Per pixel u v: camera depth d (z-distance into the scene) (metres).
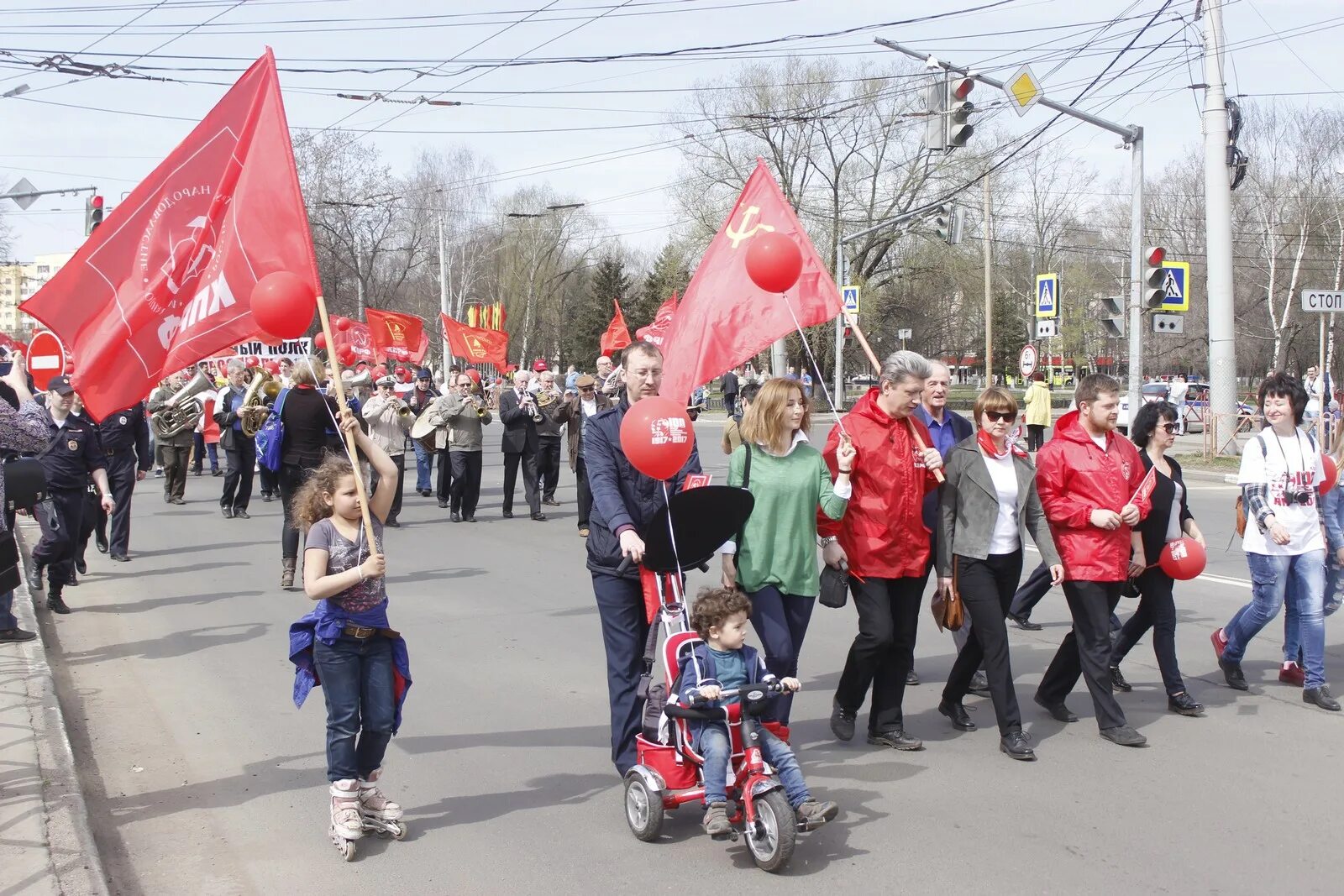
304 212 5.56
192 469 22.55
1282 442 6.86
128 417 12.01
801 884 4.46
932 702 7.01
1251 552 6.93
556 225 72.56
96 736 6.37
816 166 46.81
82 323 5.64
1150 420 6.68
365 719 4.88
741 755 4.75
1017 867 4.61
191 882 4.55
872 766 5.84
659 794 4.79
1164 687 7.02
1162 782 5.57
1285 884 4.45
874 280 50.50
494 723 6.57
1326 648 8.16
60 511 9.67
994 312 67.94
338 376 4.91
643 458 4.83
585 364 68.31
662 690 5.04
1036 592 8.70
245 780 5.69
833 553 5.81
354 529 4.83
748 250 5.73
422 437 15.80
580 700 7.01
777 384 5.46
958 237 24.98
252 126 5.70
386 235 50.03
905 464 5.83
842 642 8.47
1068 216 68.12
